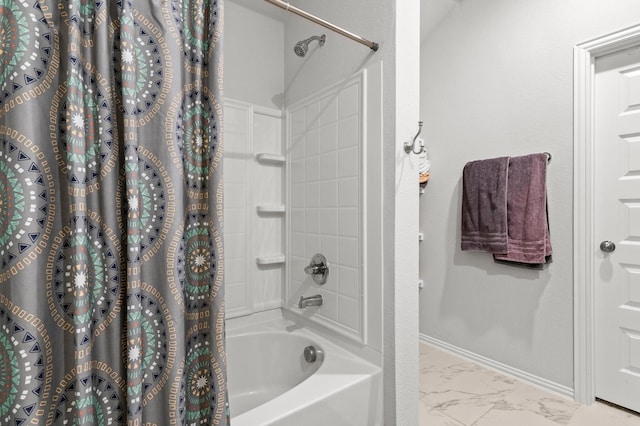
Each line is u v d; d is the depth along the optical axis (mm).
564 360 1865
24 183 694
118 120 819
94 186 783
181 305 886
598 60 1775
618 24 1644
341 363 1423
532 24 1971
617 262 1727
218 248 946
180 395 868
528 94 1995
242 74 1882
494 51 2156
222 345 953
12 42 696
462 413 1722
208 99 962
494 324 2191
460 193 2373
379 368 1372
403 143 1334
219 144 952
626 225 1697
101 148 783
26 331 687
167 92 887
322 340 1651
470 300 2328
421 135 2623
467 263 2340
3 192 692
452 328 2449
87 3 796
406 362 1359
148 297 859
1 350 686
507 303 2121
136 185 817
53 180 746
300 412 1118
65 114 754
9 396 679
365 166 1430
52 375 737
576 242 1805
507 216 2047
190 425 932
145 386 844
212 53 958
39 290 715
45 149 731
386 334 1348
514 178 2021
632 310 1681
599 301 1788
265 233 1977
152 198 868
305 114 1812
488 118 2195
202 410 953
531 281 2006
